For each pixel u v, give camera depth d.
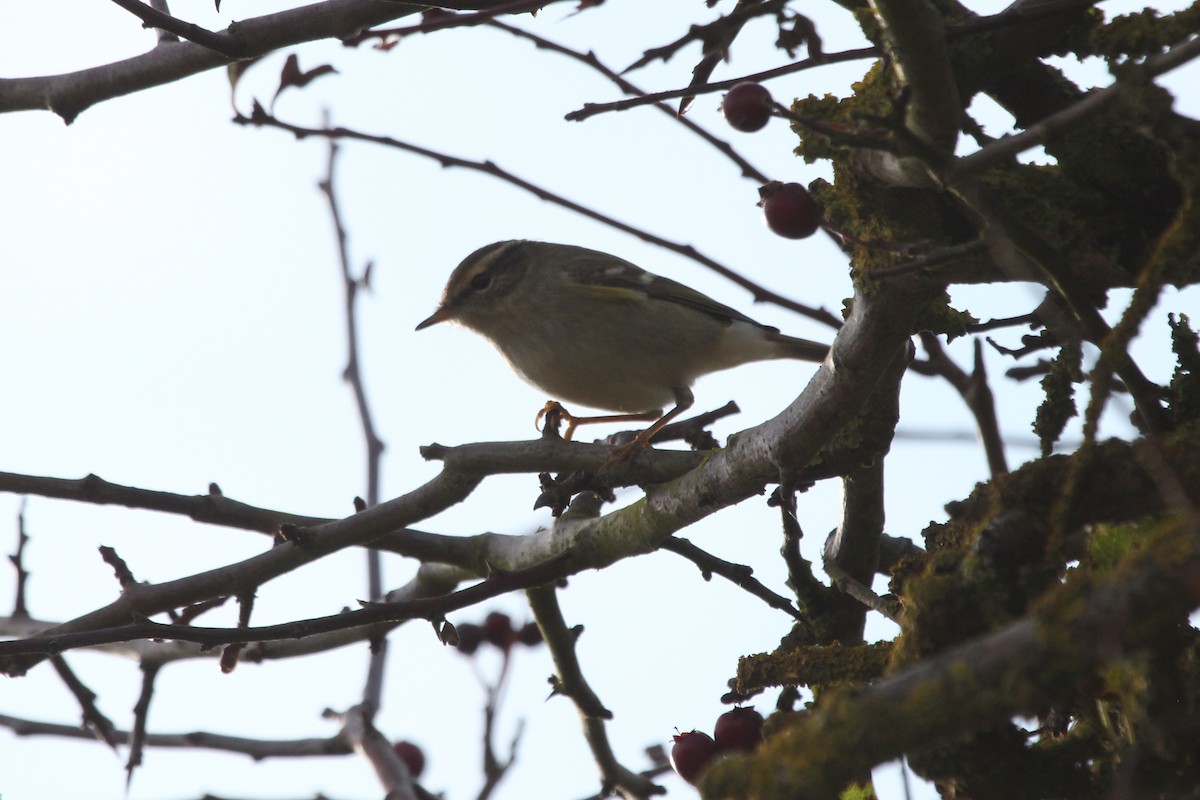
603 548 9.73
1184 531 4.25
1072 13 6.90
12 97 10.33
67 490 9.44
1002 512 6.47
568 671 11.18
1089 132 7.48
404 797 11.16
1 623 11.39
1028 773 6.93
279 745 12.23
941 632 6.32
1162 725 5.88
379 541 10.62
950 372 10.84
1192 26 6.69
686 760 7.89
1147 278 5.75
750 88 6.48
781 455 8.59
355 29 9.15
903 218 7.29
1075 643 4.18
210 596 9.70
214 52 9.76
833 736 4.51
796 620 9.58
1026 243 6.72
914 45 5.81
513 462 9.63
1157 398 7.29
